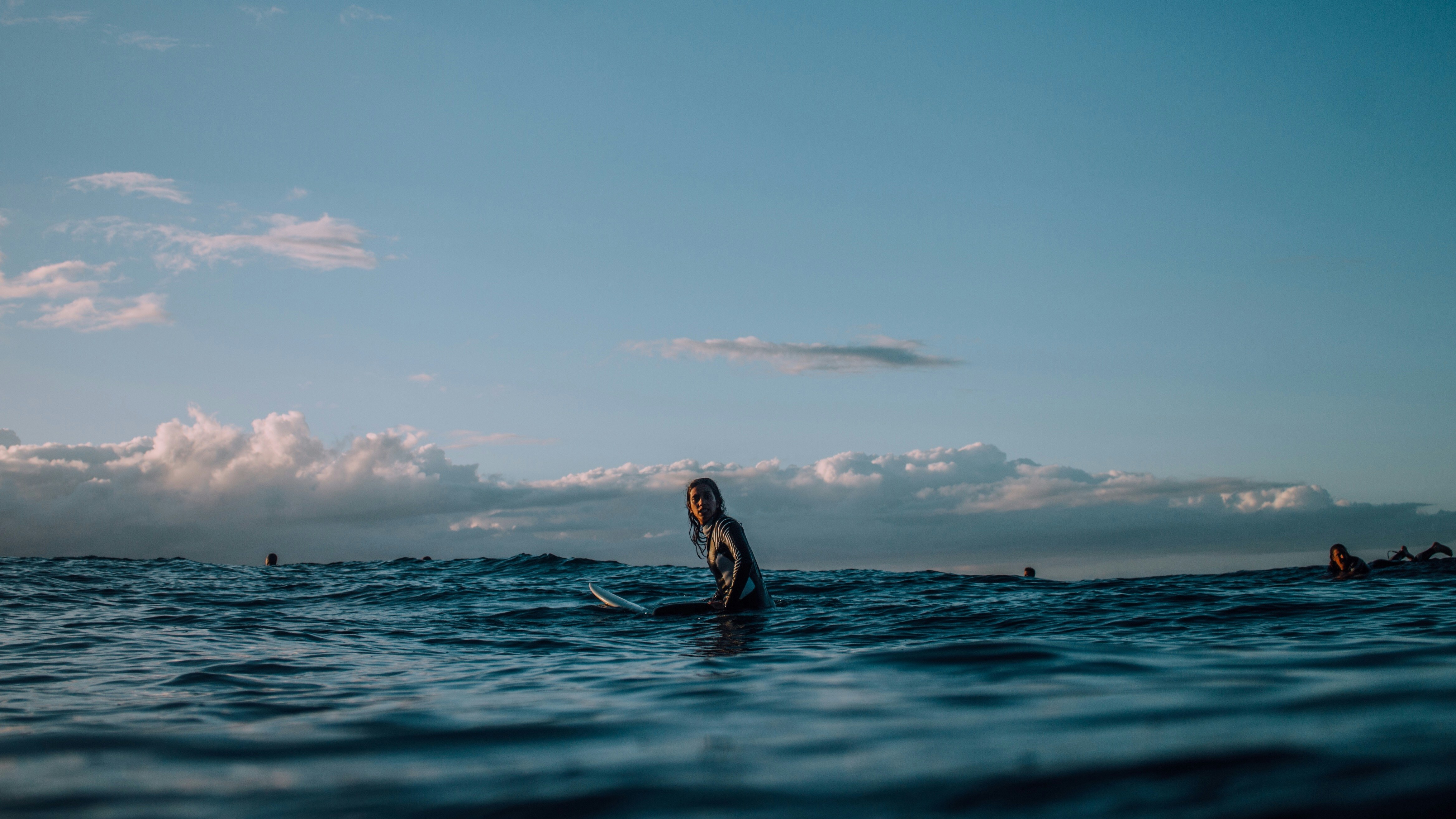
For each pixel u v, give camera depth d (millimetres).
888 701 2461
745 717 2330
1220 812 1249
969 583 13000
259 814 1485
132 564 19031
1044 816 1295
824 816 1360
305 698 3086
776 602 8812
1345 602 7598
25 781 1752
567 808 1466
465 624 7094
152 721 2535
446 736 2201
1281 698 2184
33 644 5270
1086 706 2219
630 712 2523
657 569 18469
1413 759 1456
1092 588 11367
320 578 16000
